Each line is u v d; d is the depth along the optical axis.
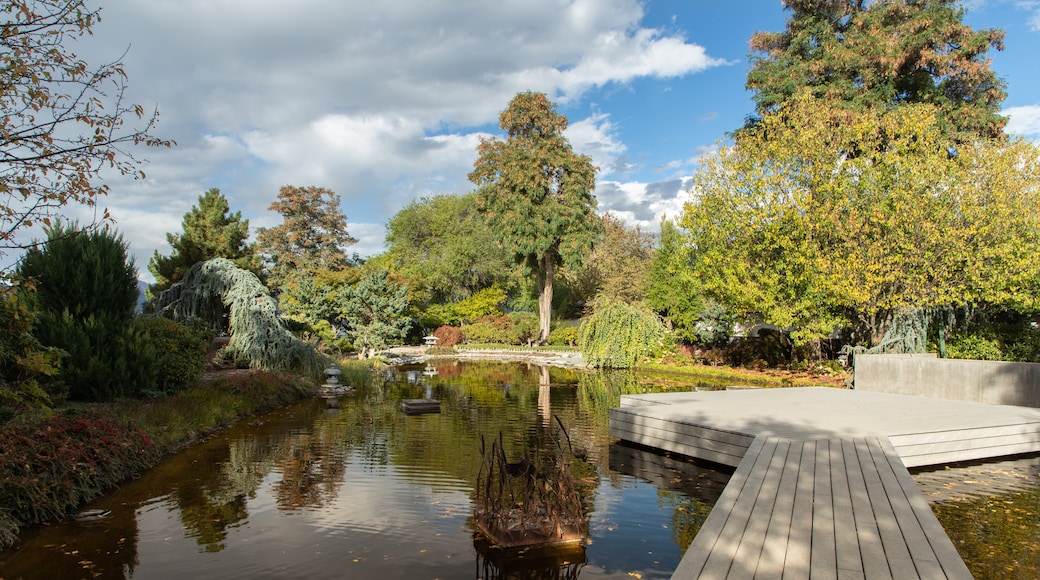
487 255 41.75
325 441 9.16
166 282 22.88
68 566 4.58
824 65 21.69
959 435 7.57
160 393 10.12
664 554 4.84
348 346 25.78
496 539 5.01
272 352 15.12
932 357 12.54
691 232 19.20
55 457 5.93
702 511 5.90
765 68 23.67
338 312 25.81
